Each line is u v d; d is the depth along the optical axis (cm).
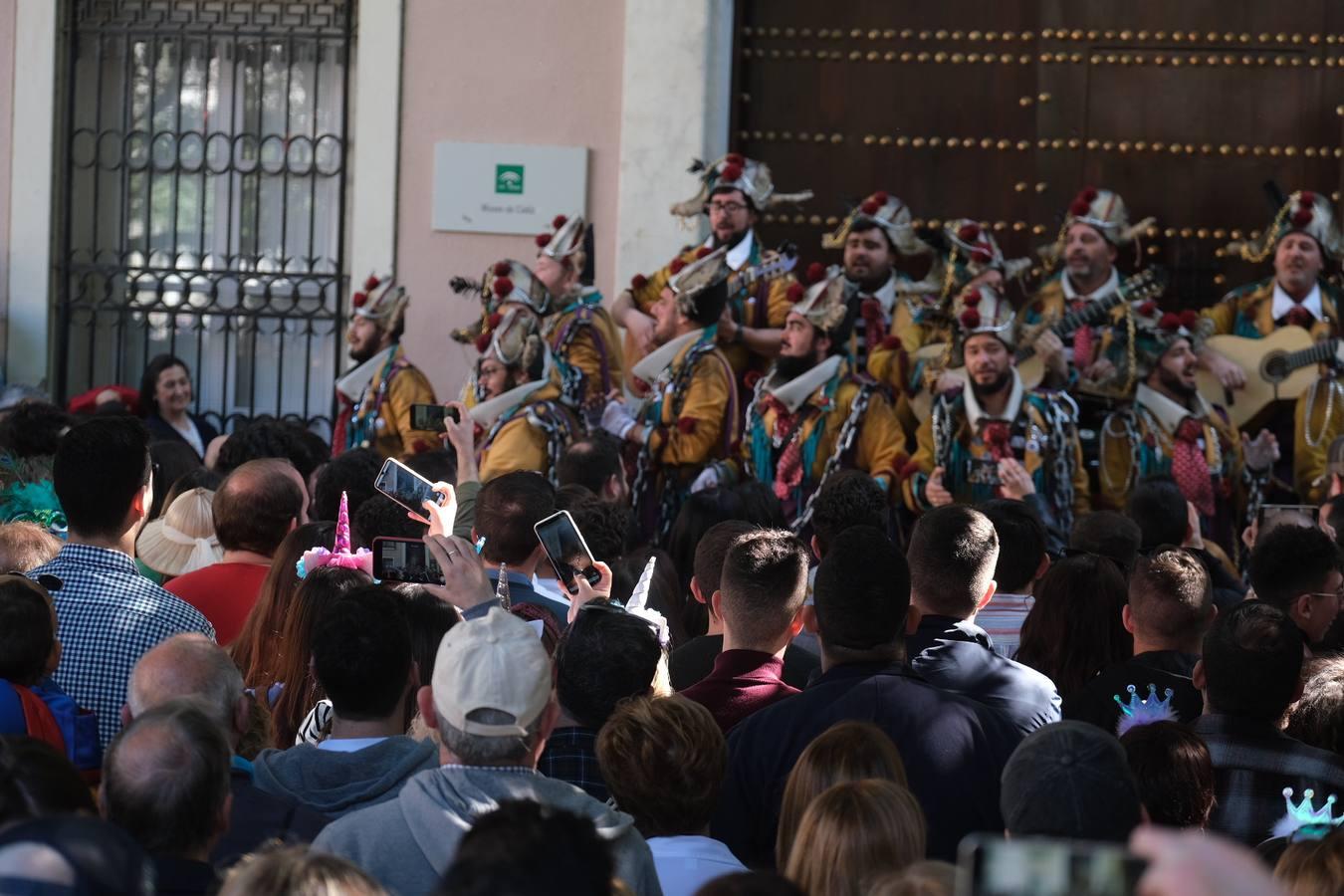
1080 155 2667
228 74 2756
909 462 2048
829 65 2712
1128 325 2108
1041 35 2667
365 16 2662
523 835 488
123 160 2777
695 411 2164
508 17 2638
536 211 2627
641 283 2439
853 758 826
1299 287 2292
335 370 2759
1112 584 1227
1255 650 969
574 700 923
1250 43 2622
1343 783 962
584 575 1049
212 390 2788
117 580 1107
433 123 2656
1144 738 906
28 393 2423
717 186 2348
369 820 759
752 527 1224
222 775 709
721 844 816
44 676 959
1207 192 2644
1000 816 941
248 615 1206
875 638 979
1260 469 2205
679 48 2577
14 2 2727
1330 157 2609
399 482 1173
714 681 1043
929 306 2252
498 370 2191
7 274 2745
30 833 511
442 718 768
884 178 2706
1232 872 331
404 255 2669
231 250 2770
